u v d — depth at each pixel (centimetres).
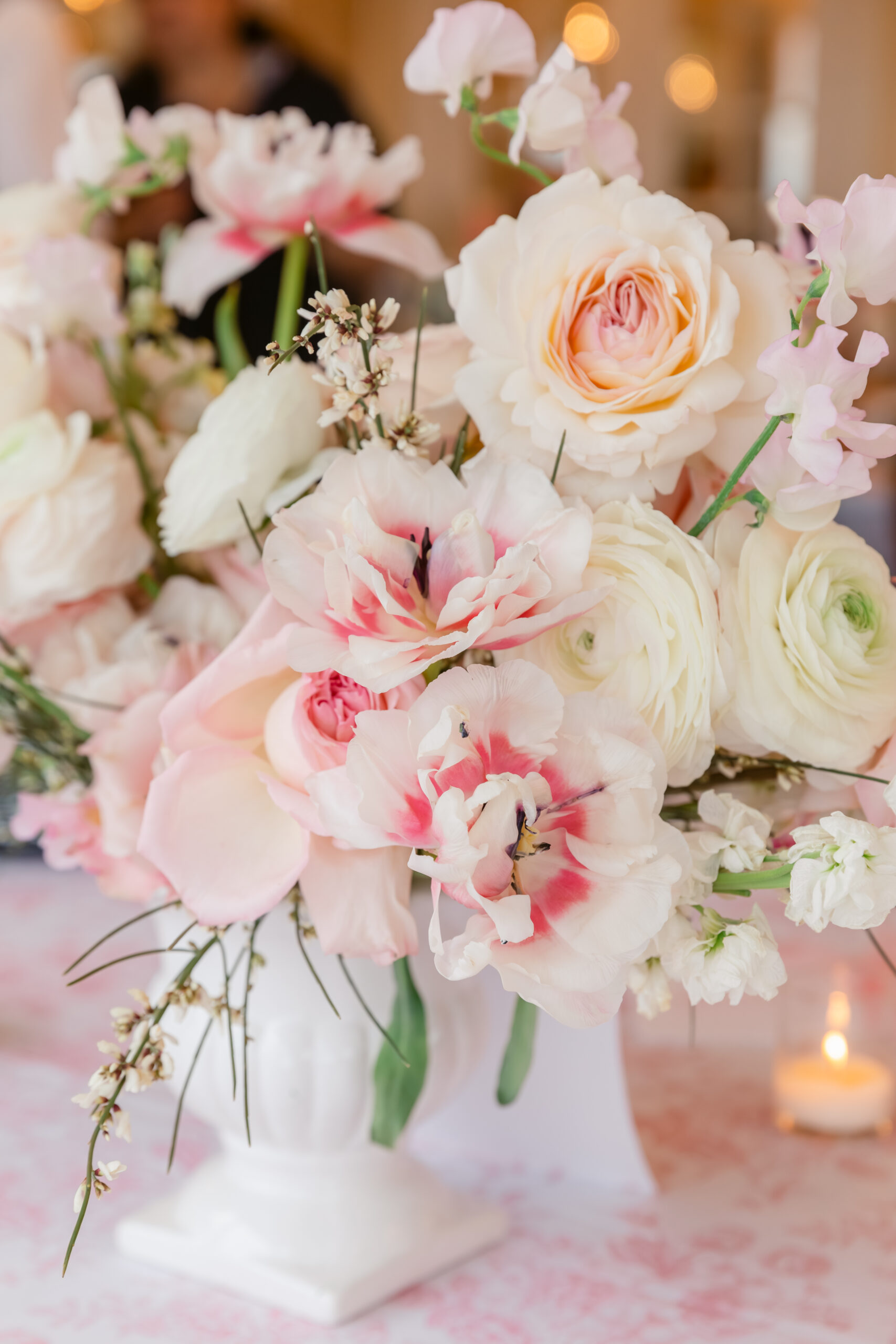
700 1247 68
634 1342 62
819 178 438
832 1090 76
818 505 53
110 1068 53
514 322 55
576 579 52
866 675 54
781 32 434
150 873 59
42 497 63
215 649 64
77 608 66
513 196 407
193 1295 65
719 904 56
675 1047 84
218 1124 66
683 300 54
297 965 63
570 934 50
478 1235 67
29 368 67
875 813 55
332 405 60
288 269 73
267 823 55
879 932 79
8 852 106
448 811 48
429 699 50
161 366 75
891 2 423
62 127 187
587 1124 72
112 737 59
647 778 50
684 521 58
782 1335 62
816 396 50
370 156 73
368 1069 63
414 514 53
